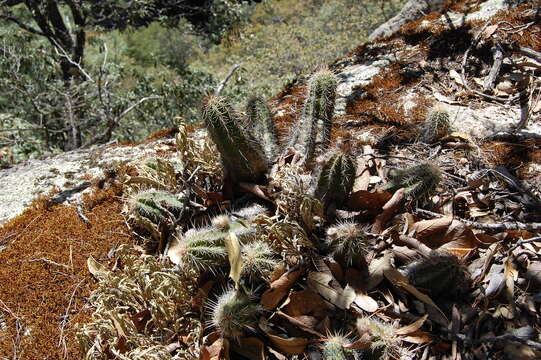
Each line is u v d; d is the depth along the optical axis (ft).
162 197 7.58
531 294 6.39
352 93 11.66
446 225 6.93
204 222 7.81
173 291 6.50
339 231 6.44
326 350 5.58
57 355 6.61
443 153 9.08
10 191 9.87
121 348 6.25
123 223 8.43
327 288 6.48
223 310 5.96
